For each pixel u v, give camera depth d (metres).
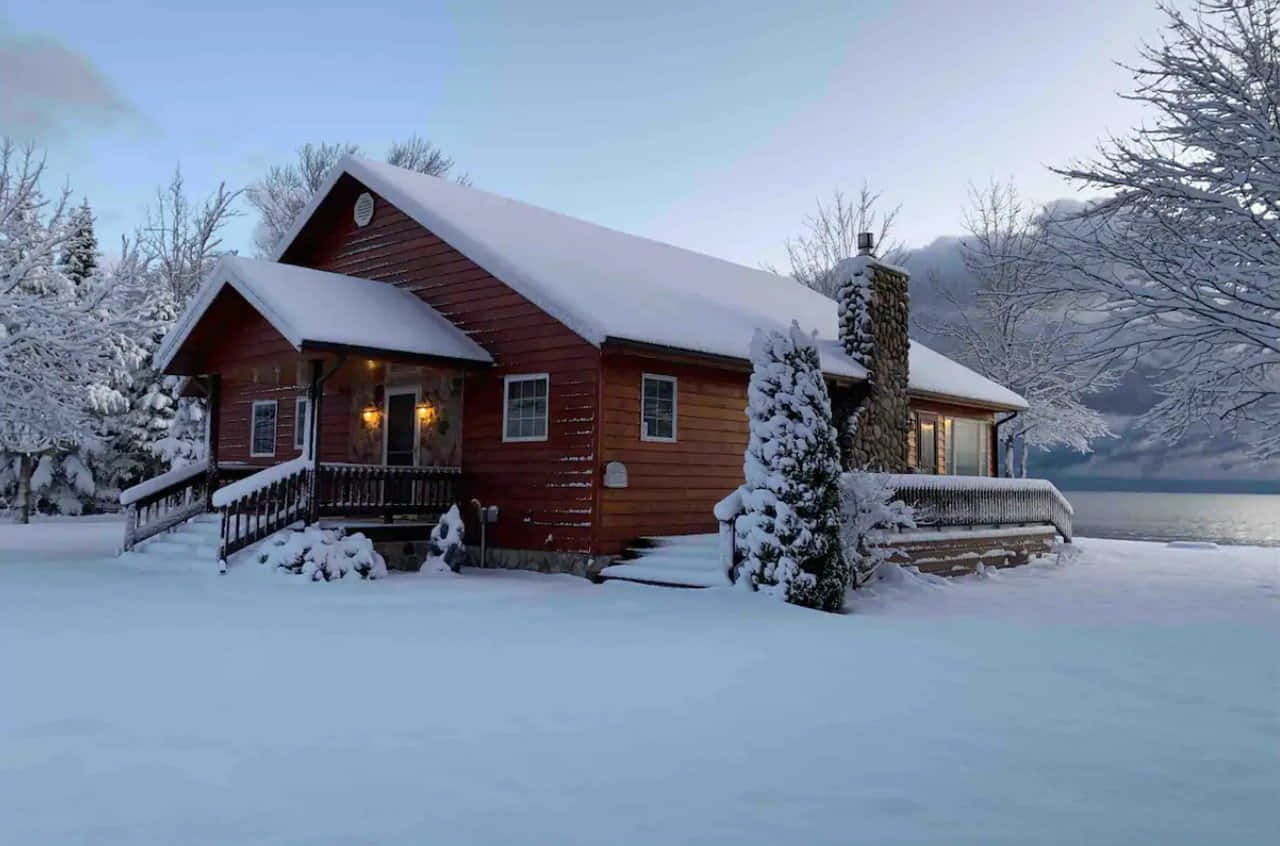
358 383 17.16
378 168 17.34
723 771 4.67
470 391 15.49
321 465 13.55
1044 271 13.82
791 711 5.96
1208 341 13.05
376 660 7.29
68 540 20.09
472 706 5.89
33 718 5.44
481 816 3.96
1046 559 19.97
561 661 7.41
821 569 11.59
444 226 15.64
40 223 19.12
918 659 7.96
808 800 4.27
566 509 13.90
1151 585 15.73
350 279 15.99
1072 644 9.16
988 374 31.44
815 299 23.88
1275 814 4.28
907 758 4.99
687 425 15.25
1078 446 30.77
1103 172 13.29
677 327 14.62
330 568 12.27
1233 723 6.04
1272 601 13.58
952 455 22.33
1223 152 12.43
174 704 5.80
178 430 32.44
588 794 4.27
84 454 33.22
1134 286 13.01
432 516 15.04
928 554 16.25
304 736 5.14
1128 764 5.02
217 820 3.88
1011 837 3.89
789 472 11.62
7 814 3.93
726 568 11.96
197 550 13.96
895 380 17.95
